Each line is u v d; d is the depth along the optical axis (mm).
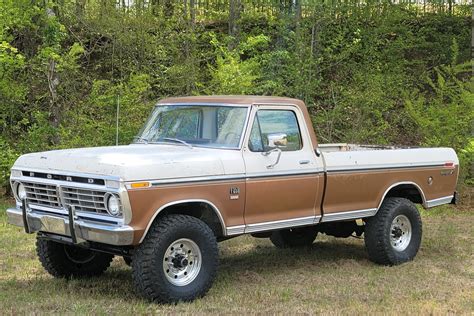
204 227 6137
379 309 6035
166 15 17000
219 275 7301
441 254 8625
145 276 5770
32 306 5844
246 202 6461
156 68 15703
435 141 13555
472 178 13430
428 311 5984
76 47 13578
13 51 12594
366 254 8625
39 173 6230
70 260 6969
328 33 17578
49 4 13023
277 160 6707
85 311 5660
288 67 15711
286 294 6508
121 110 13297
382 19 18359
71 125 13406
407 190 8523
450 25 20328
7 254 8117
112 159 5789
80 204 5906
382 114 16328
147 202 5668
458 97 14320
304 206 7055
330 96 16391
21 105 14039
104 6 16219
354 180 7508
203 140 6809
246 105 6715
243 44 14961
